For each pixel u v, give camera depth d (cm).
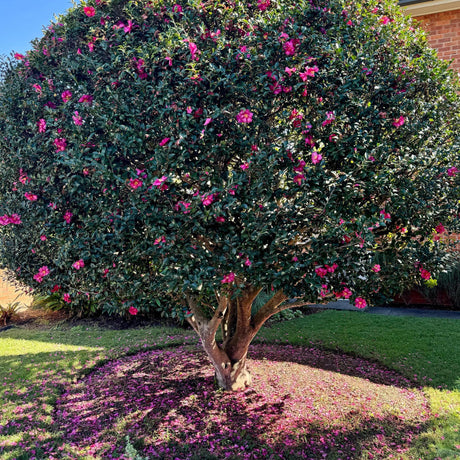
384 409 343
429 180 252
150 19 246
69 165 233
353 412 338
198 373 423
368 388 385
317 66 236
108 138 234
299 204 224
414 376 408
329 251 225
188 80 225
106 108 231
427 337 512
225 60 229
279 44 230
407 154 241
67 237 251
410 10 665
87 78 253
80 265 243
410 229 267
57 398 380
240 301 364
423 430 310
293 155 232
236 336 382
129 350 513
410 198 247
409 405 351
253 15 267
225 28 247
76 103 243
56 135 244
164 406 353
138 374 430
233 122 234
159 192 218
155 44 231
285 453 288
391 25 289
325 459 281
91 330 630
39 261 290
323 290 244
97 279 262
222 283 227
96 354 497
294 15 250
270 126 243
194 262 228
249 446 296
